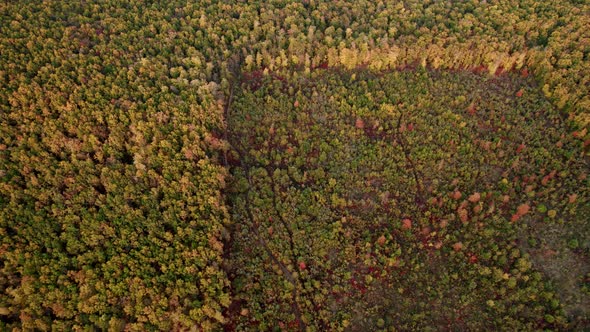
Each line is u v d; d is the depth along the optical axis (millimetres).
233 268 86062
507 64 111000
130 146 91938
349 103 108250
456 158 98562
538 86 108938
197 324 76000
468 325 80688
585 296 80375
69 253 77812
